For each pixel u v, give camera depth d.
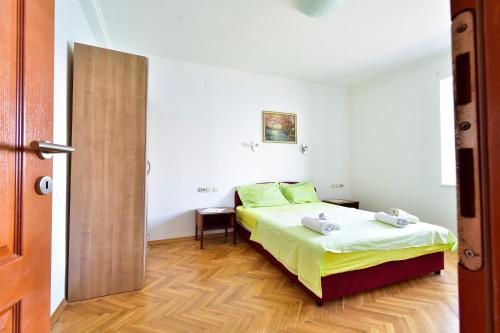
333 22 2.59
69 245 1.92
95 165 2.02
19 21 0.60
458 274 0.35
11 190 0.57
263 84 4.08
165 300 1.96
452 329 1.60
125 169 2.12
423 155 3.48
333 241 1.90
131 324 1.66
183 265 2.65
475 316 0.33
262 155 4.06
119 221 2.08
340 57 3.42
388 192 4.00
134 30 2.74
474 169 0.33
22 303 0.60
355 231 2.15
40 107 0.67
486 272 0.32
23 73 0.61
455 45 0.36
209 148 3.70
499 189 0.30
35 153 0.64
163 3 2.29
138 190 2.16
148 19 2.54
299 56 3.39
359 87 4.57
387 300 1.93
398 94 3.85
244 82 3.94
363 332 1.58
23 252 0.60
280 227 2.39
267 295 2.03
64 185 1.89
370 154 4.34
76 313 1.78
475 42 0.33
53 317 1.67
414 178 3.61
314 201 4.01
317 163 4.51
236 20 2.56
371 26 2.67
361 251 1.95
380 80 4.15
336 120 4.68
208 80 3.71
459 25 0.35
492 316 0.31
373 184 4.28
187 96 3.58
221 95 3.79
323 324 1.66
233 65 3.70
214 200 3.73
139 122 2.18
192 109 3.61
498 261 0.31
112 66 2.09
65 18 1.88
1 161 0.54
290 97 4.29
